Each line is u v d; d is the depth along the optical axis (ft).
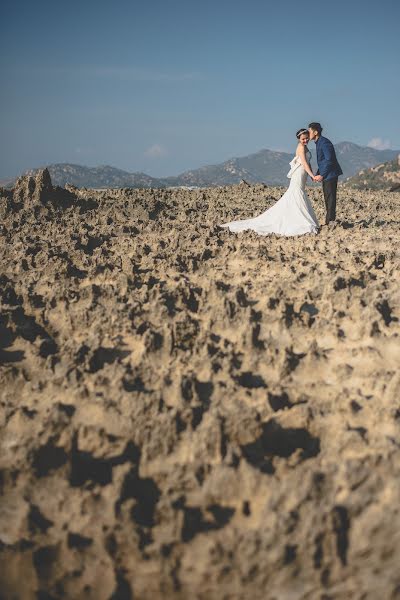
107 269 34.47
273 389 21.39
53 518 17.12
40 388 22.82
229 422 19.27
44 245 40.34
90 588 15.26
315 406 20.20
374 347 24.57
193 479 17.52
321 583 14.56
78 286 33.55
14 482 18.24
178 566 15.38
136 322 27.12
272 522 15.46
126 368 22.89
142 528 16.20
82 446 19.49
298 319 26.61
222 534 15.79
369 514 15.38
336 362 23.62
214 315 26.96
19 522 16.69
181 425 19.35
